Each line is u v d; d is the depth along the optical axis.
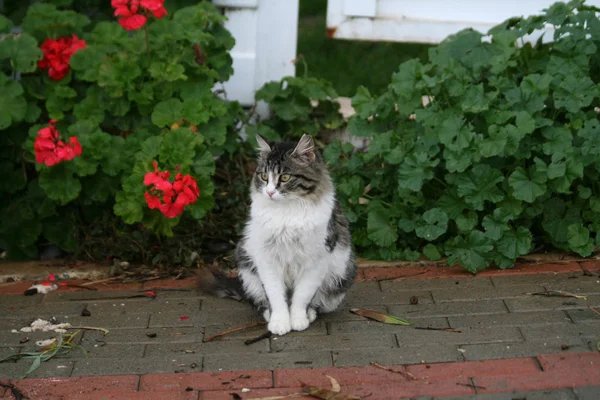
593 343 2.76
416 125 3.28
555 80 3.19
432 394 2.62
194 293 3.07
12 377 2.71
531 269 3.13
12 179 3.24
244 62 3.54
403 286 3.07
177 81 3.25
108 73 3.18
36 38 3.27
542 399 2.60
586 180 3.21
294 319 2.88
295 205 2.85
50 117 3.23
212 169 3.15
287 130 3.52
